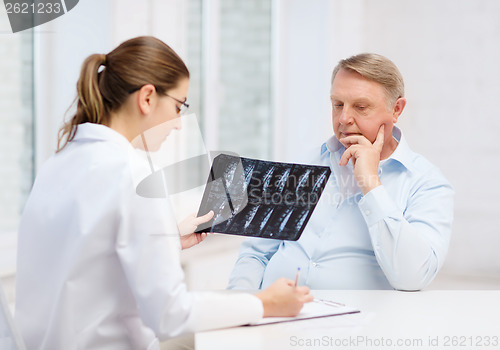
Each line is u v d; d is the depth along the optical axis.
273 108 4.04
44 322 1.16
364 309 1.28
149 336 1.21
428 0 3.81
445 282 3.54
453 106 3.80
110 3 2.47
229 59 3.77
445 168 3.84
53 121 2.55
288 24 3.98
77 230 1.11
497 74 3.69
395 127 1.74
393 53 3.93
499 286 3.44
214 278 3.04
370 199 1.50
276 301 1.17
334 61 3.84
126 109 1.22
